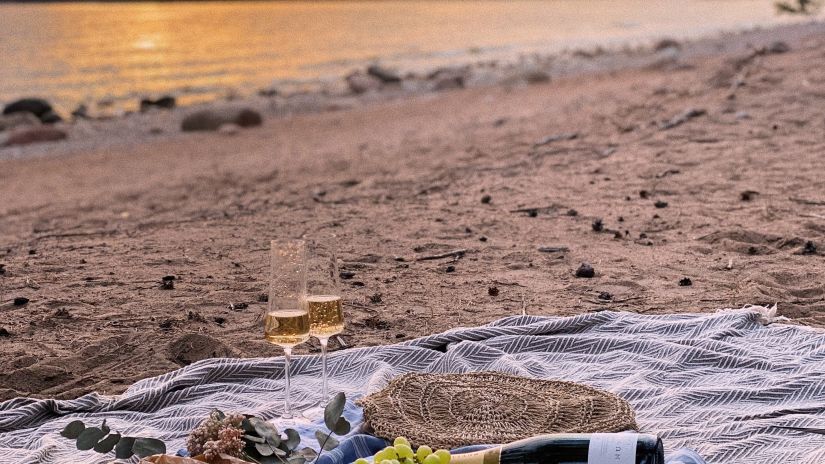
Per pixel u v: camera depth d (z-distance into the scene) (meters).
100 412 5.52
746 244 8.74
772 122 14.32
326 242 4.89
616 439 4.06
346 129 24.73
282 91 40.81
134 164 21.28
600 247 8.96
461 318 7.14
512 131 17.64
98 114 34.69
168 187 15.63
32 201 16.38
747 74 18.75
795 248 8.64
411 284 8.03
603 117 17.02
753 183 11.16
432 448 4.47
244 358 6.44
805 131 13.68
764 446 4.77
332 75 49.03
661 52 44.84
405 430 4.60
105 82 47.34
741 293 7.40
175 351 6.59
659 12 116.50
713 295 7.44
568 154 13.78
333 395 5.50
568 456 4.05
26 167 22.02
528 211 10.48
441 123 22.72
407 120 25.31
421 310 7.35
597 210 10.39
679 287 7.68
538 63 45.50
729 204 10.31
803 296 7.45
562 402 4.91
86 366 6.39
